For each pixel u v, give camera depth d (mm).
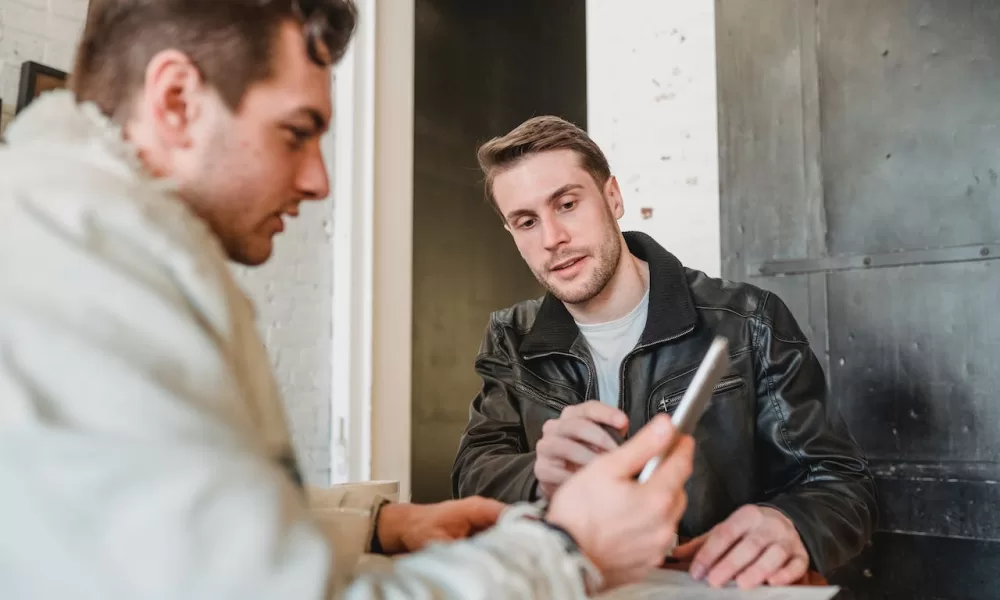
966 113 1912
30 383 345
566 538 497
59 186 430
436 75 3246
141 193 460
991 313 1851
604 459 545
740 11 2256
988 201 1872
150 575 320
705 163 2311
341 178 2953
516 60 3338
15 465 328
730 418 1304
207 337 409
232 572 331
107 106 561
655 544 537
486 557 445
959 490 1857
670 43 2385
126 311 383
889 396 1968
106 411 347
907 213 1977
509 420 1479
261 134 567
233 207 577
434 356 3150
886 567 1928
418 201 3131
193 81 545
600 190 1374
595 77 2520
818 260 2092
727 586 783
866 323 2016
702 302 1394
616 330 1428
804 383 1313
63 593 322
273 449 540
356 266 2912
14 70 2100
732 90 2256
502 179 1353
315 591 353
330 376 2895
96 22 573
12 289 371
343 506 928
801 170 2139
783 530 916
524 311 1599
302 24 586
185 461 342
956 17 1931
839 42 2098
